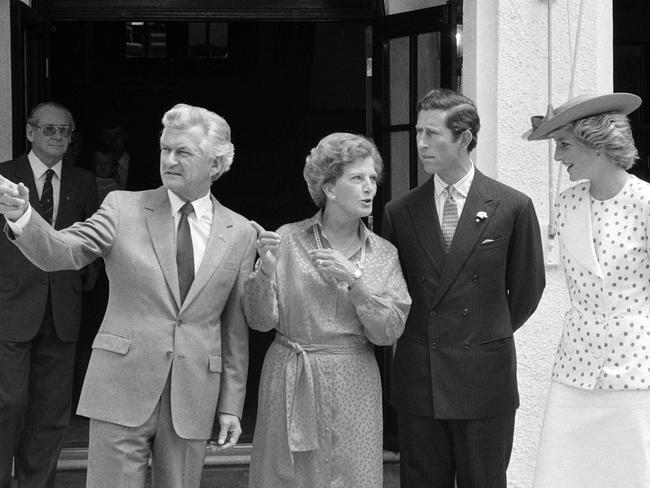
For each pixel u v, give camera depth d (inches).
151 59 362.3
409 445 162.4
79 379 303.3
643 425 143.6
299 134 372.8
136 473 145.0
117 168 308.8
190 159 146.2
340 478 148.1
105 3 242.8
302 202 374.9
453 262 157.6
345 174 147.6
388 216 165.2
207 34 363.9
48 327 201.0
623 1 266.1
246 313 150.0
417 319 160.6
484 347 158.2
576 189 150.2
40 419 203.6
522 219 160.1
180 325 146.6
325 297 149.4
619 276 144.3
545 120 152.6
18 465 206.5
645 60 266.8
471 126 158.2
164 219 148.6
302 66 364.2
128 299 146.5
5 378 197.3
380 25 228.8
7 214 136.5
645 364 143.0
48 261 140.3
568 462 147.6
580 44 198.2
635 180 146.2
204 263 148.0
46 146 205.5
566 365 148.0
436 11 216.1
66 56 354.9
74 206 208.5
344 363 148.9
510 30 196.2
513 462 198.4
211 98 368.8
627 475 144.3
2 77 220.2
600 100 142.9
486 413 157.6
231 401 151.1
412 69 223.9
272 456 149.1
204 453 150.0
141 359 144.6
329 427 147.8
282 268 151.2
